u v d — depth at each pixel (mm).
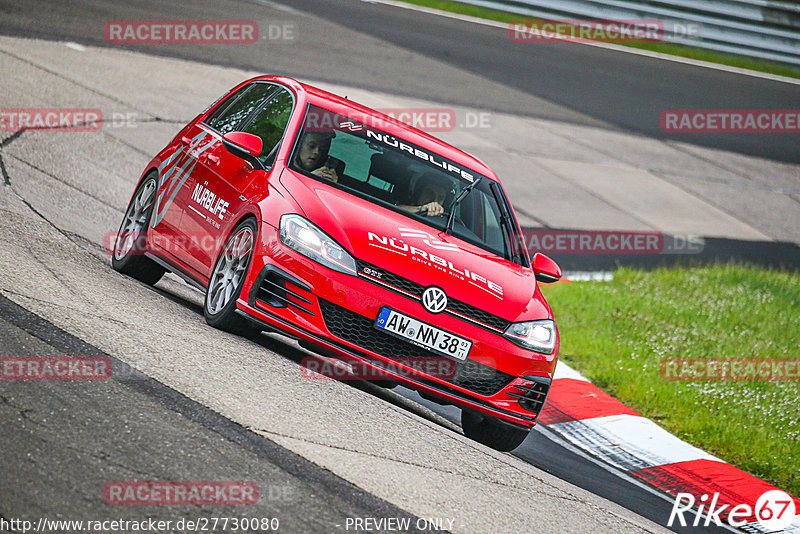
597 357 32594
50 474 12734
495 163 56625
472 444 20031
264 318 20297
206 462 14195
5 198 29375
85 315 19359
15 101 42438
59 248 25484
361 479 15281
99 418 14719
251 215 21422
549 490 18531
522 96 71188
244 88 27672
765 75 92938
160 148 43000
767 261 54000
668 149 70125
